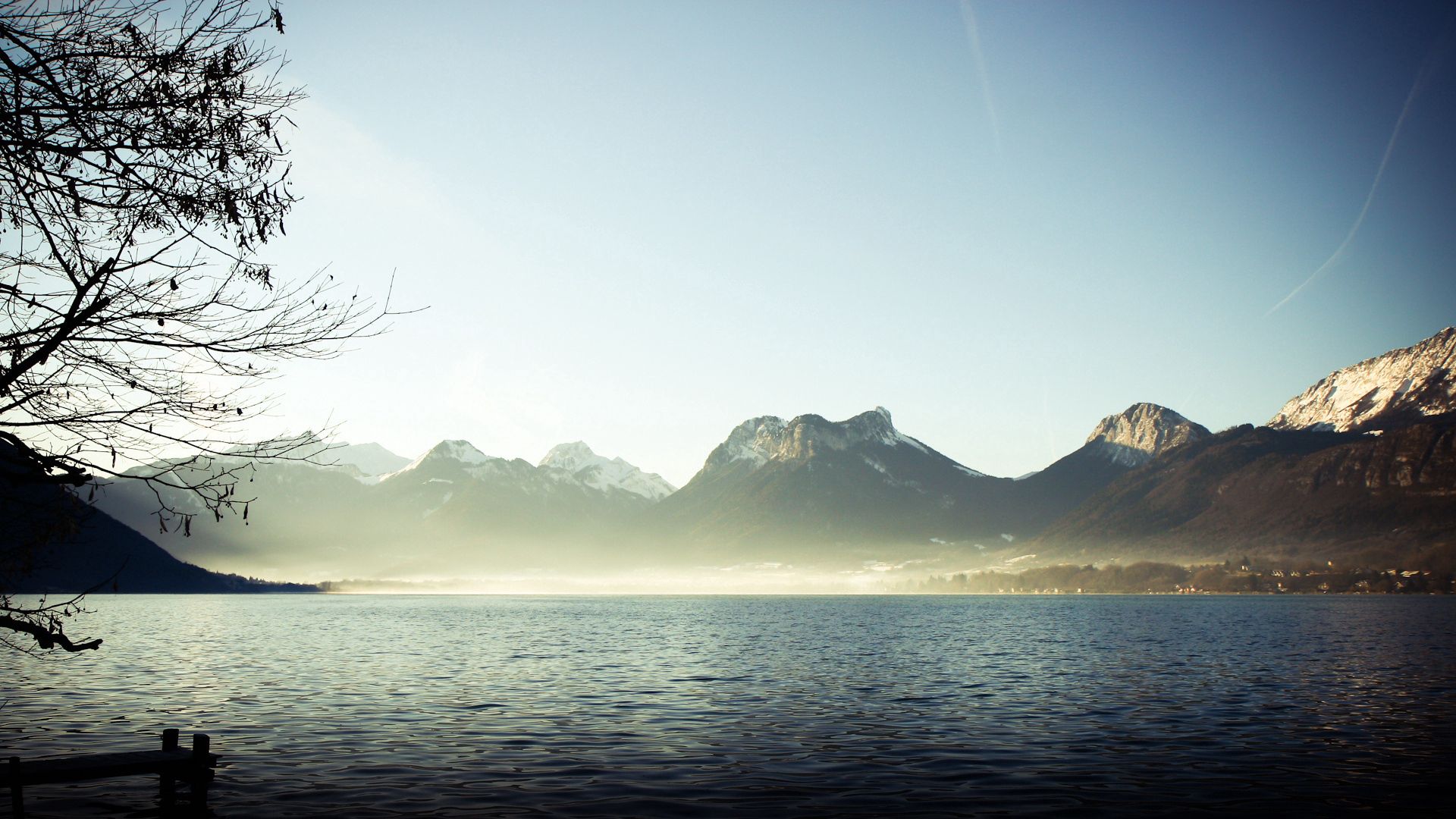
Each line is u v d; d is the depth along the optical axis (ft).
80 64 39.50
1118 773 96.37
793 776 94.27
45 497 43.62
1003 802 83.76
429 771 95.35
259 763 99.40
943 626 473.26
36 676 188.96
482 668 218.59
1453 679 194.08
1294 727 127.44
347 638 349.61
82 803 80.33
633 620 552.00
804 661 242.78
